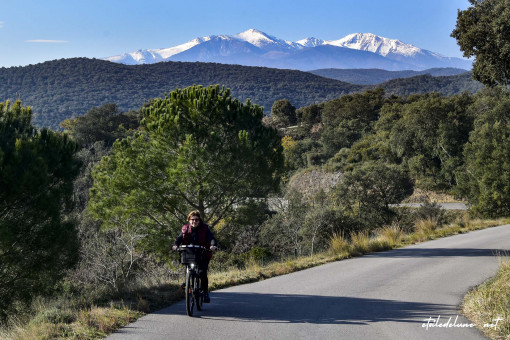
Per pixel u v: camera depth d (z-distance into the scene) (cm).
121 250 1661
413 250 2203
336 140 13200
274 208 4222
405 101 16825
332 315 918
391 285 1270
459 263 1717
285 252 3391
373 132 14050
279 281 1359
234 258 2970
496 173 5403
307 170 10669
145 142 2878
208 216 2872
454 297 1100
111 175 2944
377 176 4972
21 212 1522
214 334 778
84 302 1059
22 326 877
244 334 777
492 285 1132
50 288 1585
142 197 2602
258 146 2747
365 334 777
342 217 3544
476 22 2398
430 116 10025
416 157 10106
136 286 1238
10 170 1398
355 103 16288
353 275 1449
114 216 2544
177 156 2728
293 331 796
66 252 1623
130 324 855
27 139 1545
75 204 1752
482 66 2395
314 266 1716
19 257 1519
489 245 2362
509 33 2192
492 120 9056
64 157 1650
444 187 9488
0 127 1528
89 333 784
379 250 2236
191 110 2767
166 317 908
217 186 2691
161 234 2584
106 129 14025
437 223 3984
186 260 935
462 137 9762
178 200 2700
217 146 2677
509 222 4012
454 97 10869
